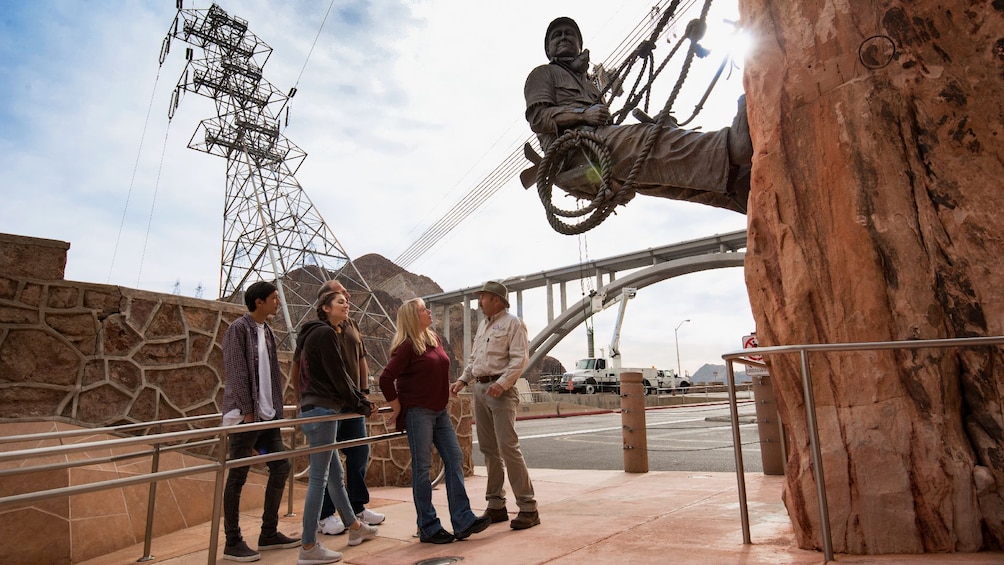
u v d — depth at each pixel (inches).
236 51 2076.8
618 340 1854.1
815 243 116.9
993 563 91.4
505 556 131.7
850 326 111.4
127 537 164.6
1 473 96.5
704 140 162.6
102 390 191.6
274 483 159.8
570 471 295.7
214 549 120.0
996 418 101.4
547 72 203.8
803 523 114.4
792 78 123.6
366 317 1925.4
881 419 106.8
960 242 105.0
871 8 115.9
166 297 213.9
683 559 116.6
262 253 1835.6
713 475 257.9
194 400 214.5
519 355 167.5
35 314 181.6
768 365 125.4
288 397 248.7
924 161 109.7
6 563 137.4
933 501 101.4
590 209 183.3
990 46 106.7
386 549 151.3
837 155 115.6
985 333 101.7
